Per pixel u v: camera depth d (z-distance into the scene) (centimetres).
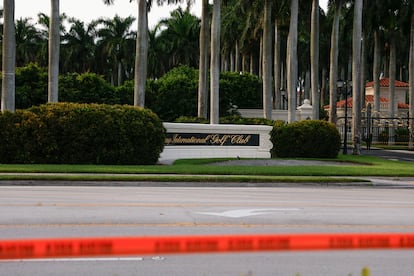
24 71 6153
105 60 11419
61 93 6278
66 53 11025
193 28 9912
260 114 7431
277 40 7269
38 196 2038
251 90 7731
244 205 1834
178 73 7938
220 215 1570
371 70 12244
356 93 5241
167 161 4031
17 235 1214
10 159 3622
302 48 9969
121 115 3747
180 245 494
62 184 2647
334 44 5897
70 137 3653
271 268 984
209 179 2794
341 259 1066
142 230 1302
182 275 922
